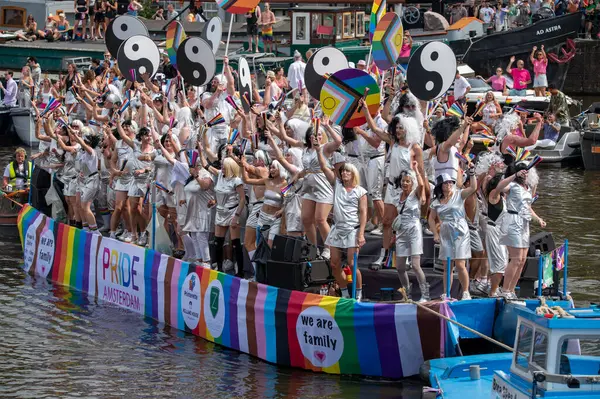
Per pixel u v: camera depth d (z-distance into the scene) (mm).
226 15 65250
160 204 27828
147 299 26234
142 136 28141
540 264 21469
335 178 22172
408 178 21344
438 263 22797
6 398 20031
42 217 31625
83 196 30016
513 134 25953
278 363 21984
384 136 22938
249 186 26375
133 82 31234
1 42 63750
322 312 21000
